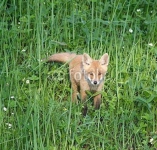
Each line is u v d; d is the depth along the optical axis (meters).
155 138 8.65
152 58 9.81
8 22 10.30
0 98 8.53
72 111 8.80
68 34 10.02
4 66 9.21
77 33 10.09
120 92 9.19
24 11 10.39
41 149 8.04
